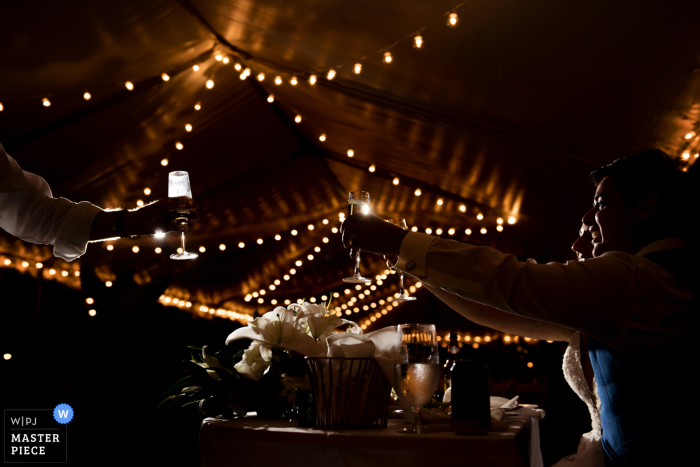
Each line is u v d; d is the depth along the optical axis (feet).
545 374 12.60
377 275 23.38
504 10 7.45
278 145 15.70
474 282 3.45
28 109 9.57
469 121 10.84
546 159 11.09
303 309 4.54
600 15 6.90
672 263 3.59
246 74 11.41
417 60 9.49
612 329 3.32
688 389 3.25
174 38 9.94
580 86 8.41
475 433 3.13
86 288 14.21
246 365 4.26
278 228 20.13
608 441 3.79
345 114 13.17
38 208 4.99
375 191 18.12
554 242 15.98
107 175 12.74
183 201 4.96
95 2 7.98
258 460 3.49
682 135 8.57
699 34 6.63
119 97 10.53
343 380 3.59
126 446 11.41
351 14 8.71
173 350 14.06
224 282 21.74
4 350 13.35
